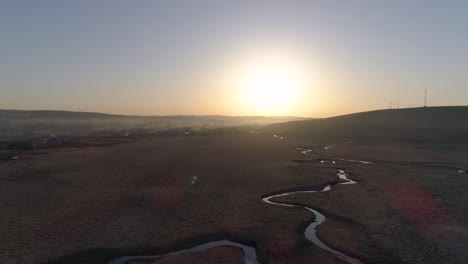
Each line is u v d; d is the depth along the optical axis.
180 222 25.88
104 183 38.31
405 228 24.69
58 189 35.44
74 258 20.17
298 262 19.97
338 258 20.44
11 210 28.27
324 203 31.00
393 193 34.81
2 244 21.59
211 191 35.19
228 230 24.39
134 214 27.56
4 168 47.62
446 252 20.77
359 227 25.03
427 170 49.09
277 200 32.50
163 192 34.47
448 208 29.48
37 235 23.08
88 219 26.23
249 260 20.52
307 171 47.19
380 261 19.86
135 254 21.00
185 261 19.97
